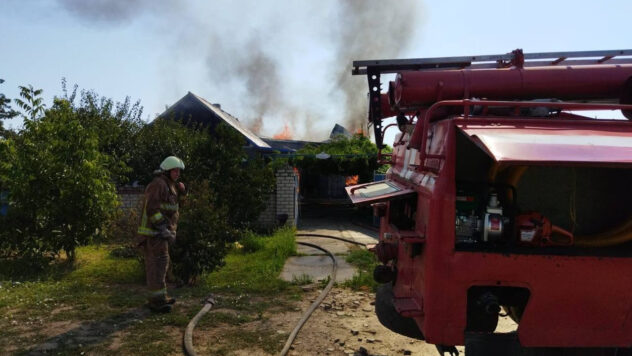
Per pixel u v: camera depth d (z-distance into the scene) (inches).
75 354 174.6
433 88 150.1
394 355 182.4
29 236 308.3
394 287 169.8
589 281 117.1
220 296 256.8
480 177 138.2
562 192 140.6
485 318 134.6
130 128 543.2
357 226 614.2
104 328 202.1
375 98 182.5
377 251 170.6
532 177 140.2
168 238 226.4
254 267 330.6
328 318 223.3
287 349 181.6
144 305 234.7
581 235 139.2
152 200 226.1
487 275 118.5
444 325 119.6
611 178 140.4
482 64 168.6
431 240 121.4
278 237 440.8
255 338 194.7
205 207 295.4
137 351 178.5
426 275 122.6
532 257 117.7
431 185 128.6
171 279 285.4
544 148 108.7
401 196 149.7
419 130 157.4
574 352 131.6
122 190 463.2
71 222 316.8
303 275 303.9
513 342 128.2
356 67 167.8
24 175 308.0
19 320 209.5
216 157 469.7
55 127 320.5
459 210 129.6
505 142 111.3
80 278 292.0
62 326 203.0
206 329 205.3
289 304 245.1
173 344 186.2
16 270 301.7
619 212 139.9
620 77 152.1
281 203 537.3
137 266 314.5
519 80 150.5
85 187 319.0
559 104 130.4
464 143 138.0
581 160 102.9
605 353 129.0
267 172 504.4
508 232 126.3
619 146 112.0
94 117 518.0
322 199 950.4
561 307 117.6
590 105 130.0
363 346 189.8
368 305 245.6
